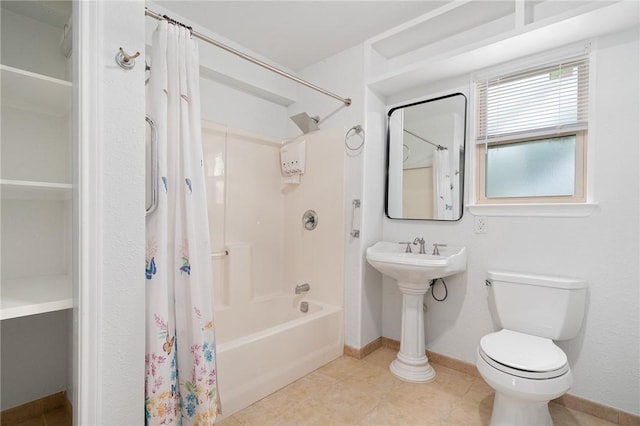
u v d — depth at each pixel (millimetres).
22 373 1536
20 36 1507
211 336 1406
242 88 2490
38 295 1222
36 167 1539
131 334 1100
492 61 1931
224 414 1579
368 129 2305
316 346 2102
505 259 1926
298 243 2654
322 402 1730
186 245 1367
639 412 1534
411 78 2166
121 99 1072
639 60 1552
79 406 1013
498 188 1988
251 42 2311
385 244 2328
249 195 2555
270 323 2572
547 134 1811
